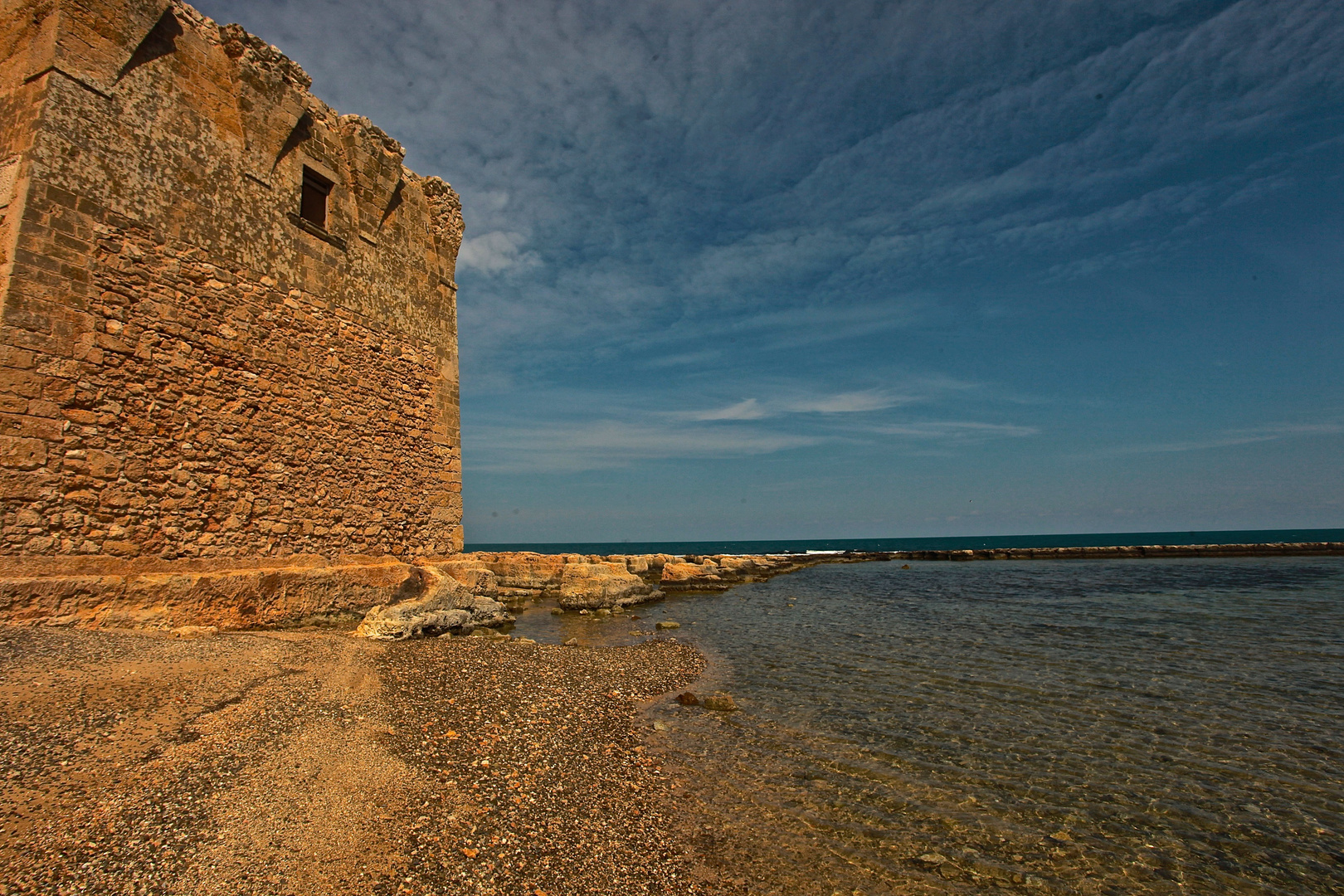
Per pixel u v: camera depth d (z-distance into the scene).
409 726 7.00
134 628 8.82
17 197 8.49
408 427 15.27
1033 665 13.62
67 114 8.98
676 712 9.87
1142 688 11.55
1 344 8.09
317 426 12.74
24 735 4.99
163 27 10.34
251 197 11.66
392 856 4.58
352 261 14.00
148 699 6.07
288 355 12.20
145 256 9.84
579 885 4.76
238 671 7.31
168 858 4.00
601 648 15.44
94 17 9.32
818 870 5.42
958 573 46.91
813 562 69.12
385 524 14.34
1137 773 7.64
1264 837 6.17
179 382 10.21
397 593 14.02
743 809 6.53
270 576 11.12
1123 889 5.29
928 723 9.44
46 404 8.51
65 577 8.39
